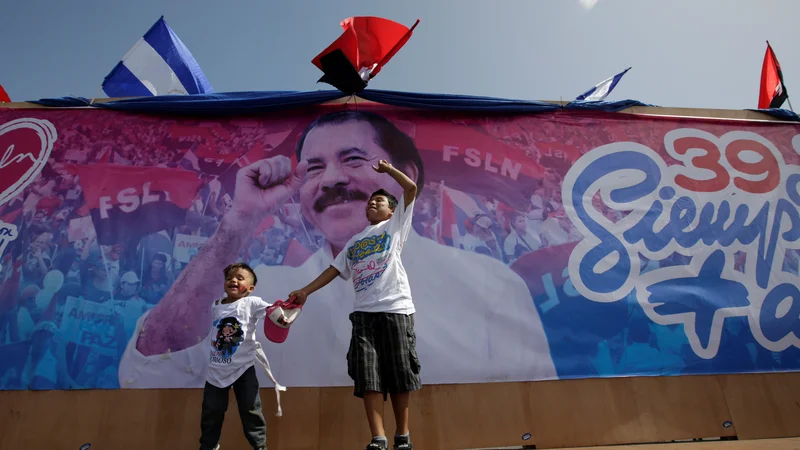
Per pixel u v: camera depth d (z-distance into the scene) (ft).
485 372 10.06
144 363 9.77
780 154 12.48
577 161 11.96
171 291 10.29
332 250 10.79
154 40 13.56
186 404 9.53
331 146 11.60
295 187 11.27
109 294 10.20
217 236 10.78
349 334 10.14
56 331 9.89
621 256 11.19
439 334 10.24
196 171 11.30
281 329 7.96
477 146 11.87
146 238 10.68
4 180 11.09
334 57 11.28
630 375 10.29
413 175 11.47
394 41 11.98
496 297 10.63
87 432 9.25
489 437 9.57
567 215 11.43
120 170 11.25
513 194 11.50
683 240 11.46
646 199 11.75
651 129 12.43
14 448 9.07
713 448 8.49
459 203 11.30
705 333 10.74
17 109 11.82
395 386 7.22
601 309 10.73
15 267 10.34
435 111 12.12
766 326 10.93
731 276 11.25
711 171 12.15
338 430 9.48
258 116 11.92
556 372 10.18
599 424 9.82
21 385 9.53
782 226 11.81
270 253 10.70
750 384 10.46
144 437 9.26
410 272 10.65
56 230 10.68
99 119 11.77
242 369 8.36
